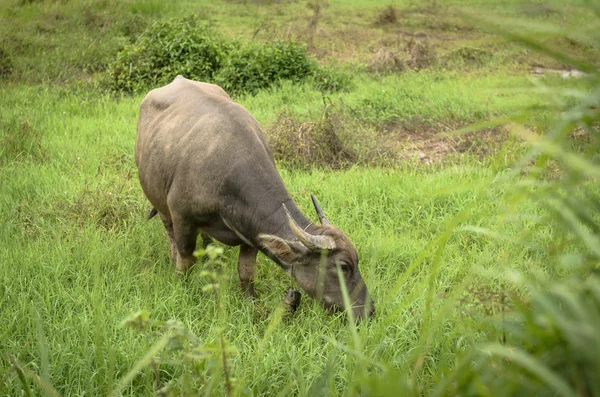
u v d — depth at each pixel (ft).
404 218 20.80
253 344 13.42
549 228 18.33
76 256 17.54
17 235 18.70
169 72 36.09
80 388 12.14
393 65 40.96
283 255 14.60
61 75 38.14
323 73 37.17
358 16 58.29
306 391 11.03
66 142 26.86
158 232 19.70
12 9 47.60
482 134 28.68
